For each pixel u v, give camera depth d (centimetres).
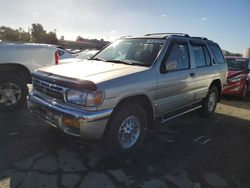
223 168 384
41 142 430
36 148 408
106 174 346
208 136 516
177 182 338
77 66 423
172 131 529
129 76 378
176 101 482
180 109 521
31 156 381
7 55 555
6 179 320
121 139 386
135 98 399
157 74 425
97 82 339
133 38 517
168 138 489
